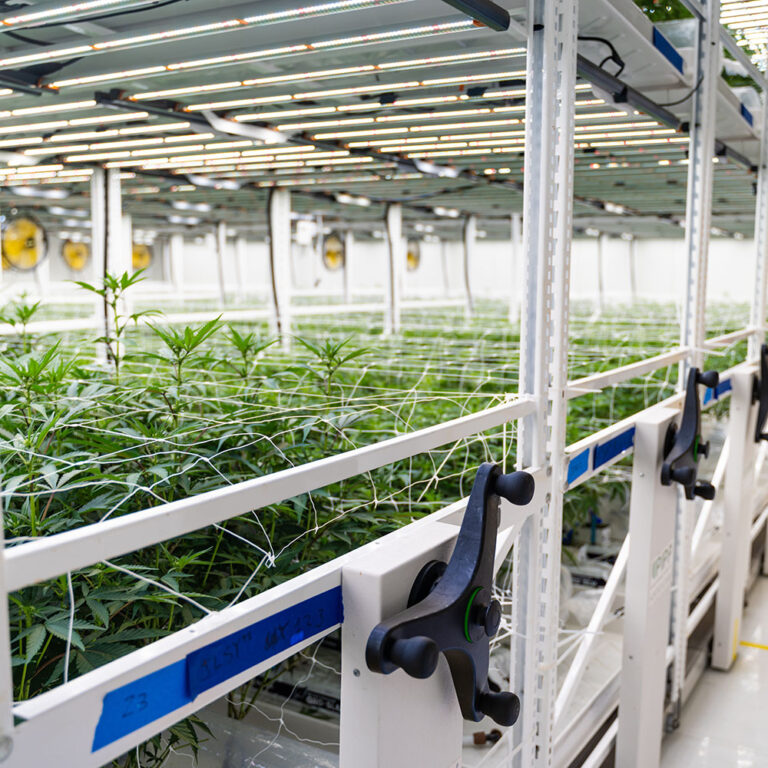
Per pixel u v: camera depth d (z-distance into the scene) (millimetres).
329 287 21234
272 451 2514
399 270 9461
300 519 2246
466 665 1255
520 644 2094
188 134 4289
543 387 1974
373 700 1173
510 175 6238
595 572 4168
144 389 2639
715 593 4383
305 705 2701
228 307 13234
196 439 2539
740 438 3920
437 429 1527
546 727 2168
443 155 5105
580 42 2549
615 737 2824
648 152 4758
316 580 1148
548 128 1886
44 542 842
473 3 1700
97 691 876
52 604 1823
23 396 2434
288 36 2334
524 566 2049
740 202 8125
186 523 1006
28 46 2469
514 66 2750
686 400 2531
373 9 2109
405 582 1216
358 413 2629
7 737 787
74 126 3992
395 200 8844
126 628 2025
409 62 2570
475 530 1242
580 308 15891
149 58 2609
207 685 1018
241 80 2924
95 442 2238
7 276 13797
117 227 5699
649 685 2707
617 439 2404
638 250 18859
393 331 9000
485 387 5109
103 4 1860
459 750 1442
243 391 3332
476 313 13477
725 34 3395
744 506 4066
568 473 2127
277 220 7258
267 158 5145
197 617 2008
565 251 2021
